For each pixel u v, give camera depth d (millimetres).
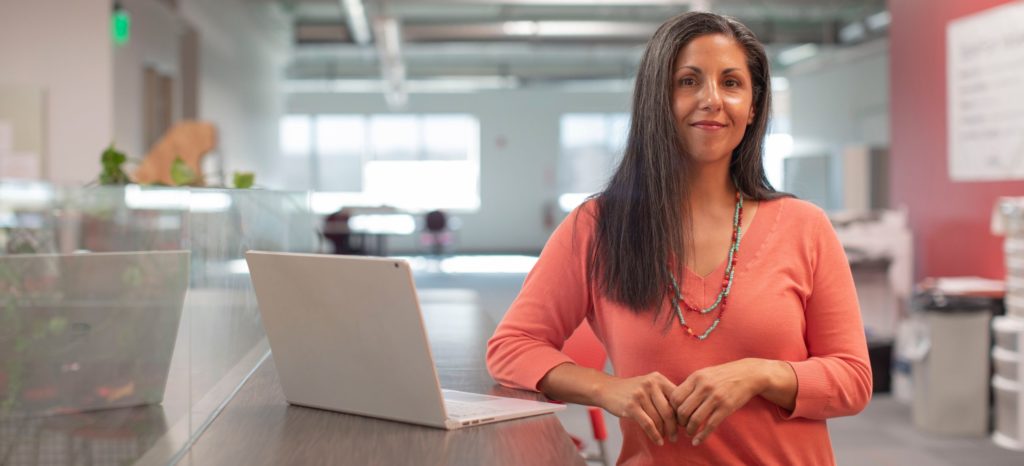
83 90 7066
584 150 19422
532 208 19422
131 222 1398
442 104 19359
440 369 2035
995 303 5332
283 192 2506
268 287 1604
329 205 19453
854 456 4672
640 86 1673
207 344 1559
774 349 1614
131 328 1283
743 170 1705
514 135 19375
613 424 4855
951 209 6828
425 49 16672
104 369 1236
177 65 9336
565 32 13531
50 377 1154
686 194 1668
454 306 3379
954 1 6695
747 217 1686
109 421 1241
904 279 6992
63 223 1388
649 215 1645
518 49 17062
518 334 1755
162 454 1314
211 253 1607
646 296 1634
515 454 1345
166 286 1355
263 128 14117
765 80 1692
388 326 1462
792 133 16609
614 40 13531
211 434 1469
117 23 7332
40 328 1153
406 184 19500
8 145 6965
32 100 7000
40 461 1146
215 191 1654
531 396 1716
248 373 1962
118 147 7332
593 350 2652
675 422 1522
